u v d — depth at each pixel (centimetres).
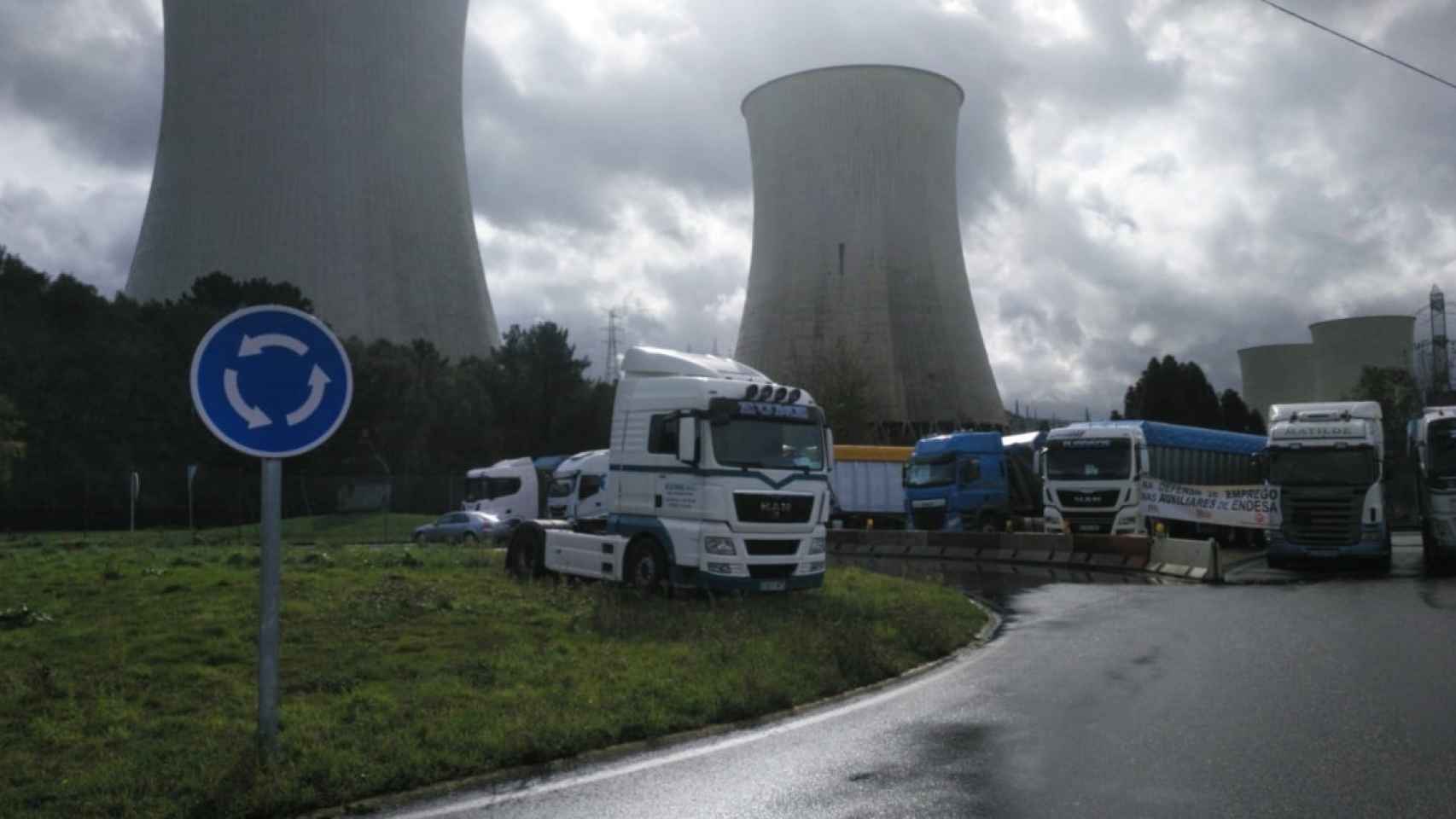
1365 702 730
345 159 5581
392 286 5694
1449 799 512
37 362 4228
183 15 5559
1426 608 1265
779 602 1243
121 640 892
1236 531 2566
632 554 1327
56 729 624
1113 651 1006
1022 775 568
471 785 564
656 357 1355
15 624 957
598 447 5400
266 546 556
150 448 4344
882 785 555
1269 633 1086
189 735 614
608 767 602
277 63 5466
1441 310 5800
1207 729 663
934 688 848
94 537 3275
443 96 6022
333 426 553
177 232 5459
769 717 741
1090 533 2312
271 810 506
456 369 5447
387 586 1268
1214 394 6003
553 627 1037
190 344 4606
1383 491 1884
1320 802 510
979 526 2841
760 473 1256
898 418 5384
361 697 713
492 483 3388
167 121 5616
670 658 884
